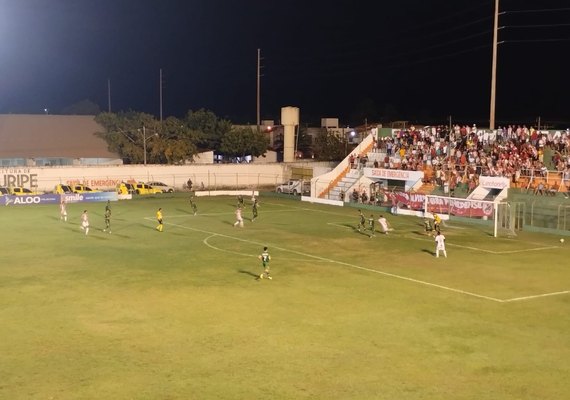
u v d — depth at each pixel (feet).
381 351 77.00
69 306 95.61
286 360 73.36
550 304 101.14
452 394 64.34
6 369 69.46
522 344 80.48
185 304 97.35
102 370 69.41
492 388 65.98
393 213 219.82
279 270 124.06
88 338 80.38
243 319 89.71
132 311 93.15
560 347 79.51
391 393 64.28
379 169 246.88
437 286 112.37
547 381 68.03
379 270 125.59
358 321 89.66
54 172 266.57
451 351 77.41
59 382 65.92
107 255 137.59
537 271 126.72
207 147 361.30
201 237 164.14
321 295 104.32
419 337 82.74
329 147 355.97
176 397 62.44
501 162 217.15
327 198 256.93
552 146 216.54
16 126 321.11
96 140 322.14
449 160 234.38
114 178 278.67
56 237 161.38
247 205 240.12
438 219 173.58
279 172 313.73
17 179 259.19
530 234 178.19
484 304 100.53
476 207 197.77
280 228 182.50
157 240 158.51
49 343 78.28
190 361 72.59
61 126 327.88
